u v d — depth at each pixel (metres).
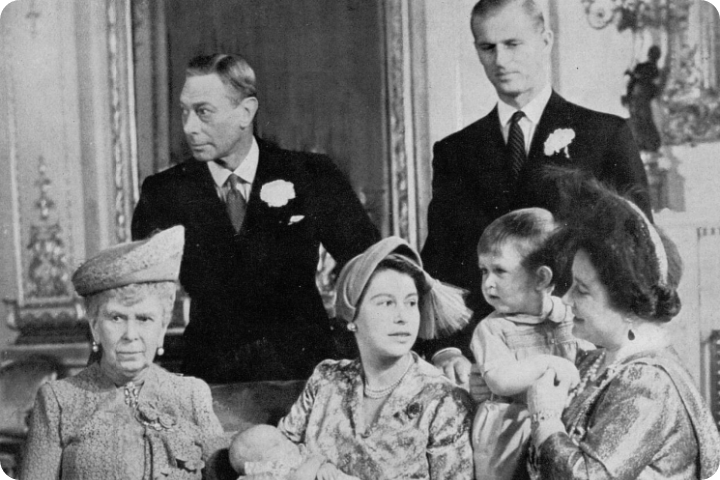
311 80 5.65
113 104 5.70
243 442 5.34
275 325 5.59
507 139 5.58
